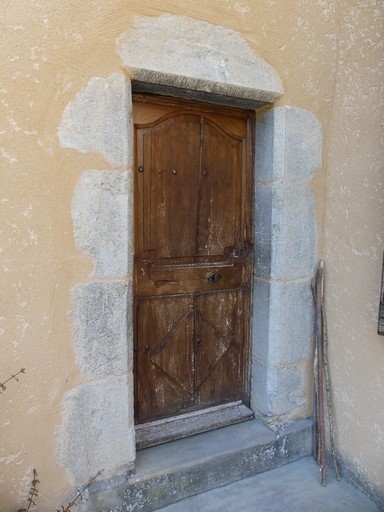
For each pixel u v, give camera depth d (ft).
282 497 6.17
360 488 6.37
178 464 6.00
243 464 6.52
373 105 5.92
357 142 6.20
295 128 6.37
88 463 5.38
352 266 6.36
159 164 6.13
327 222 6.80
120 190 5.17
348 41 6.28
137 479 5.67
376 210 5.92
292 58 6.16
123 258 5.29
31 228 4.73
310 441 7.18
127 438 5.61
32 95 4.57
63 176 4.84
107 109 4.99
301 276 6.79
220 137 6.60
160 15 5.16
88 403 5.30
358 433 6.39
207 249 6.73
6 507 4.91
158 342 6.50
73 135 4.84
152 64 5.16
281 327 6.70
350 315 6.42
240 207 6.97
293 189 6.49
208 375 7.04
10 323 4.73
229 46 5.66
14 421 4.86
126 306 5.40
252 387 7.29
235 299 7.13
